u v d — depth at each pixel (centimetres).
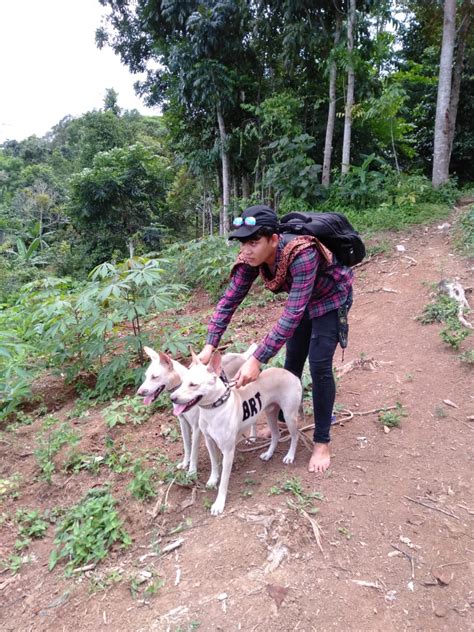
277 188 1052
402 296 593
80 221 2011
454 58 1420
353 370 436
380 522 243
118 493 298
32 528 282
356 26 1021
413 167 1504
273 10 1134
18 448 384
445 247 723
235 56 1255
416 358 437
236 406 263
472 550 227
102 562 248
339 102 1228
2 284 1486
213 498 279
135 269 449
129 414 398
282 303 664
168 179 2112
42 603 230
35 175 3472
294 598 201
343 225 275
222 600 205
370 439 321
